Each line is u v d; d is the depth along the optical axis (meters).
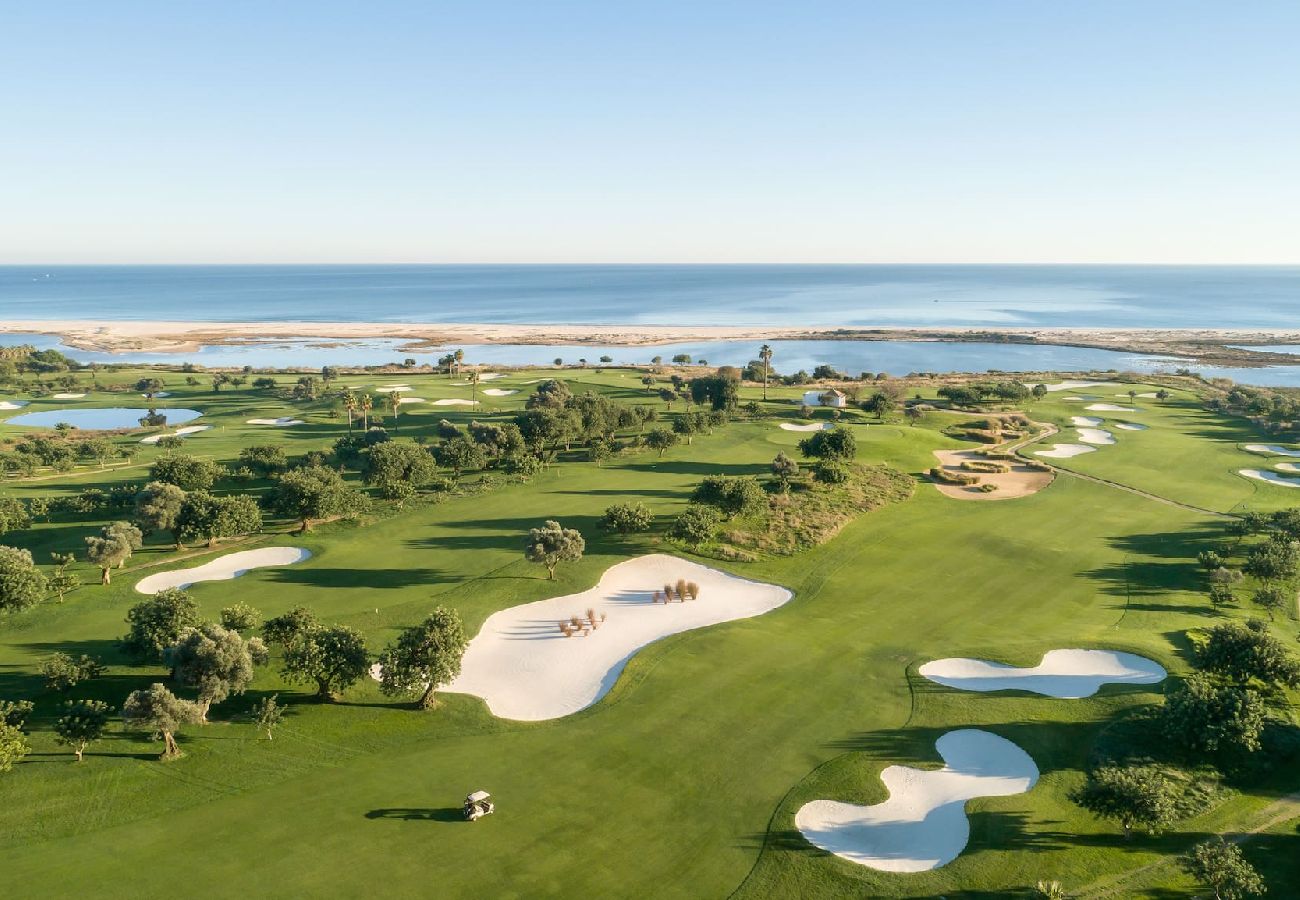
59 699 47.16
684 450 111.81
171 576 68.69
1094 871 34.12
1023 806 38.50
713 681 51.16
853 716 47.06
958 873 34.31
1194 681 43.59
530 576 67.94
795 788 40.25
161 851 34.88
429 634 47.00
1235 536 77.50
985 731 45.38
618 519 74.50
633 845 35.91
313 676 47.12
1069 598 64.81
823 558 73.12
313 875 33.53
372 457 88.94
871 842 36.78
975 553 74.50
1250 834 36.22
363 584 66.25
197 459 91.88
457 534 78.62
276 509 79.44
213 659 43.69
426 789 39.72
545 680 52.53
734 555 73.06
